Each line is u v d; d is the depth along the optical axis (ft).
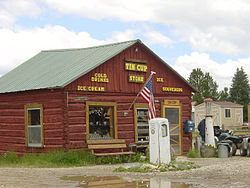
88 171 41.78
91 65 56.49
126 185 30.45
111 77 59.16
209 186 28.99
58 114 53.36
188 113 71.36
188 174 36.91
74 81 54.13
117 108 59.57
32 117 58.39
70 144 52.90
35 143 56.95
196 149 65.67
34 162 51.13
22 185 30.42
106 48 64.64
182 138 69.31
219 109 169.89
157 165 42.37
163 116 66.59
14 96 60.70
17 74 70.18
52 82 54.75
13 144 60.59
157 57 65.82
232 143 63.21
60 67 62.49
